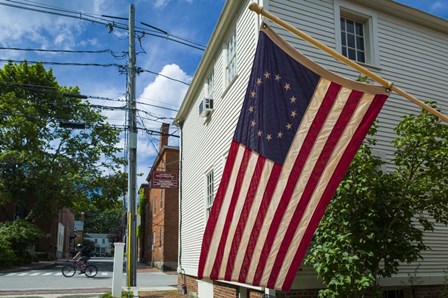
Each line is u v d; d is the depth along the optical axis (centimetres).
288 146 506
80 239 9006
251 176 527
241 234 528
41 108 3394
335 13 1036
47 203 3300
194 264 1483
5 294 1499
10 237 3017
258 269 511
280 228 507
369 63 1067
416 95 1104
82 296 1444
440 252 1023
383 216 739
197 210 1505
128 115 1708
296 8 991
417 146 720
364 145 754
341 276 674
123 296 1360
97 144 3475
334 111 489
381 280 935
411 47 1132
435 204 766
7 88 3319
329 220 720
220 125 1255
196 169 1566
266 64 517
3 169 3253
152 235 3747
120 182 3469
